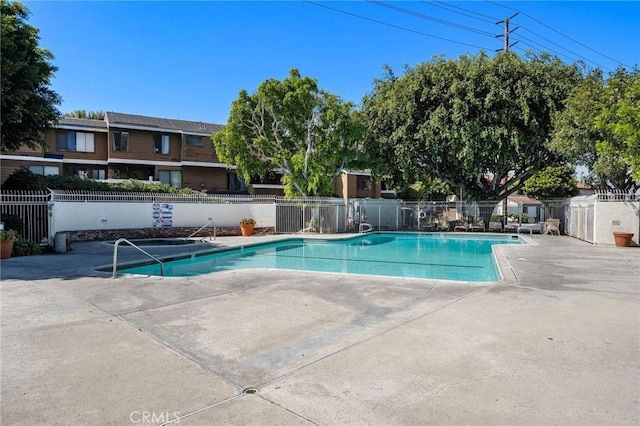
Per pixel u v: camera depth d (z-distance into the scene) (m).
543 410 3.17
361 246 19.64
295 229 23.92
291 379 3.76
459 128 22.16
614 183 22.06
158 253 13.70
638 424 2.96
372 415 3.11
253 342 4.77
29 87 14.98
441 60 23.97
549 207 25.34
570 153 18.75
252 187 32.28
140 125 28.70
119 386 3.59
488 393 3.46
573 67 22.03
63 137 27.58
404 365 4.07
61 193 17.17
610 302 6.64
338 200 25.41
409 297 7.05
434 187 39.06
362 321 5.61
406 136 23.45
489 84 21.92
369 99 26.48
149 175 30.50
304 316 5.88
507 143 22.28
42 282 8.27
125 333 5.07
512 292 7.41
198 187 31.48
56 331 5.12
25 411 3.13
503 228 25.84
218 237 20.69
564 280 8.62
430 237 24.08
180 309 6.23
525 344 4.65
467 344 4.66
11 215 14.02
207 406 3.25
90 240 17.88
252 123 22.88
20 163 25.42
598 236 17.08
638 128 12.57
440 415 3.10
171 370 3.96
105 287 7.80
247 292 7.45
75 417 3.05
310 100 21.78
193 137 30.75
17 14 15.06
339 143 22.61
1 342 4.69
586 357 4.25
